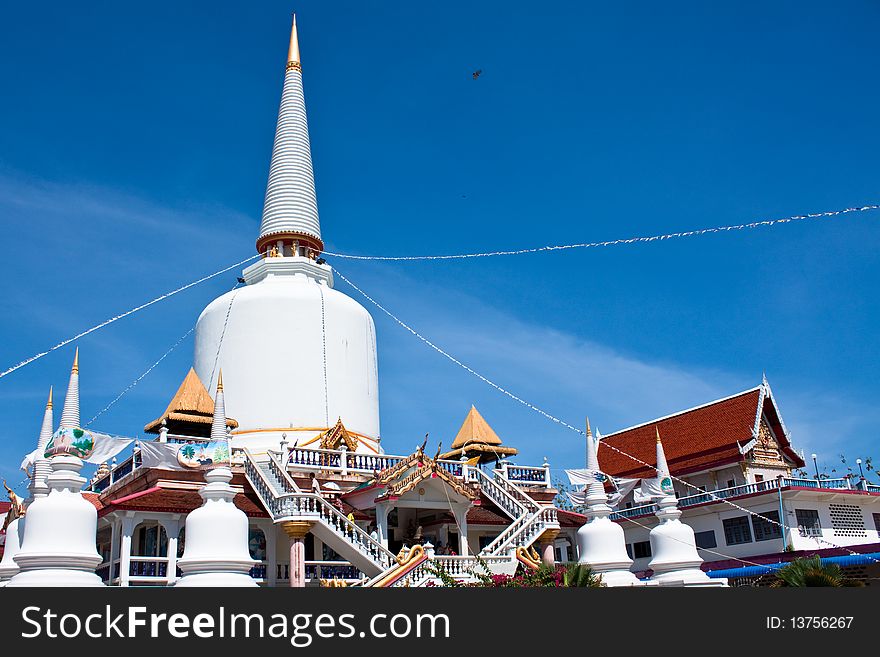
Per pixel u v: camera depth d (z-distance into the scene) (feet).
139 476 121.80
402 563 101.96
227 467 79.20
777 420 196.34
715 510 187.11
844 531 179.01
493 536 139.85
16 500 98.07
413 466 119.14
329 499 123.34
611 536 99.35
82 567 66.69
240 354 154.10
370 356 165.48
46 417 82.33
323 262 174.19
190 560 72.95
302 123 183.83
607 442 226.38
